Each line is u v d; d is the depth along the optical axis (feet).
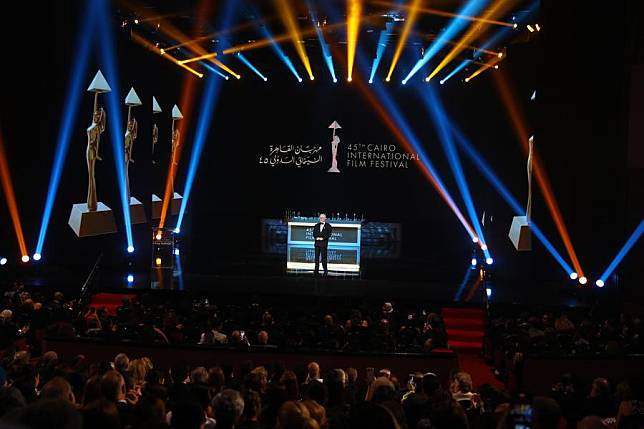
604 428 14.49
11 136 69.87
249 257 91.71
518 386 42.29
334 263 86.79
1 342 43.42
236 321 52.42
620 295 65.98
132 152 78.38
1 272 68.74
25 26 69.51
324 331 47.70
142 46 80.84
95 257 74.38
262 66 98.84
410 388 32.12
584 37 66.85
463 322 64.03
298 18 78.74
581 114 67.31
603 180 66.90
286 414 16.03
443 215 98.17
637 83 65.57
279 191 100.94
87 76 71.72
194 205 101.19
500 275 82.84
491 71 93.71
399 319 56.44
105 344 41.60
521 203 87.76
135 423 18.80
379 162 99.35
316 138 100.17
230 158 100.99
